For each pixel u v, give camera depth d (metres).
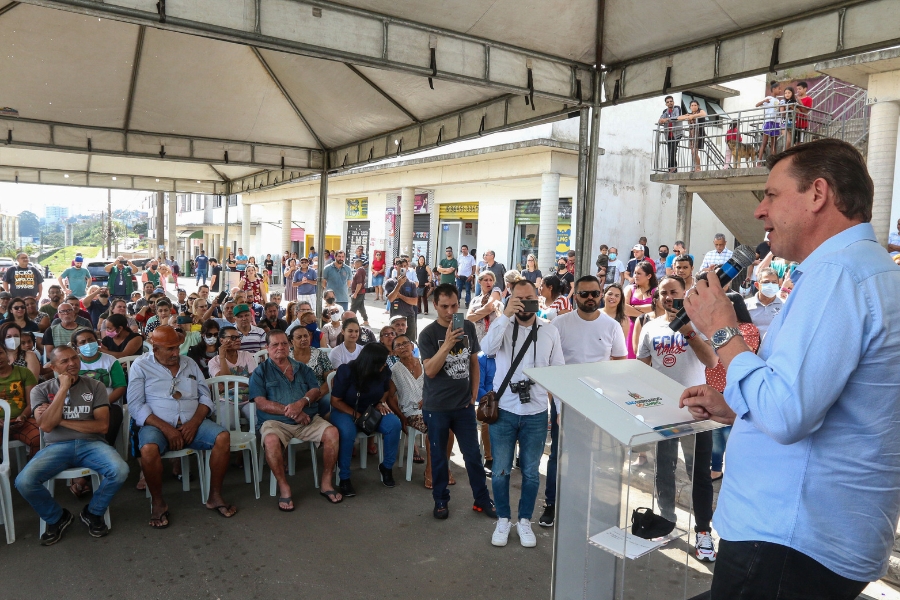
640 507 2.09
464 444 4.20
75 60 6.54
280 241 29.20
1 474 3.70
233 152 9.22
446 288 4.13
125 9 3.57
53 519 3.74
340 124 8.37
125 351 5.96
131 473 4.94
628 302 6.37
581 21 4.88
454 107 6.84
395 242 20.84
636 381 2.09
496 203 17.30
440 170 16.70
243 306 6.66
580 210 5.56
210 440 4.24
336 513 4.26
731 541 1.42
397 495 4.61
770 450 1.37
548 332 3.86
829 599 1.31
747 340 3.65
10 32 5.89
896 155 8.57
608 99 5.38
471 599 3.20
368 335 6.12
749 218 11.68
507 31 4.80
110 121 8.14
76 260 11.90
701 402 1.58
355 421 4.68
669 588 2.18
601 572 2.13
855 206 1.34
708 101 15.60
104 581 3.30
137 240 77.38
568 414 2.21
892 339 1.24
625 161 15.40
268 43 4.01
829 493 1.29
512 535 3.95
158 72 6.99
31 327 6.77
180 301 10.22
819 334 1.23
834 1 3.91
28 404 4.45
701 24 4.51
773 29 4.25
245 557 3.60
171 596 3.17
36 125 7.87
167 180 14.43
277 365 4.73
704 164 13.08
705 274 1.54
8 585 3.24
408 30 4.51
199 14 3.77
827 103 12.80
